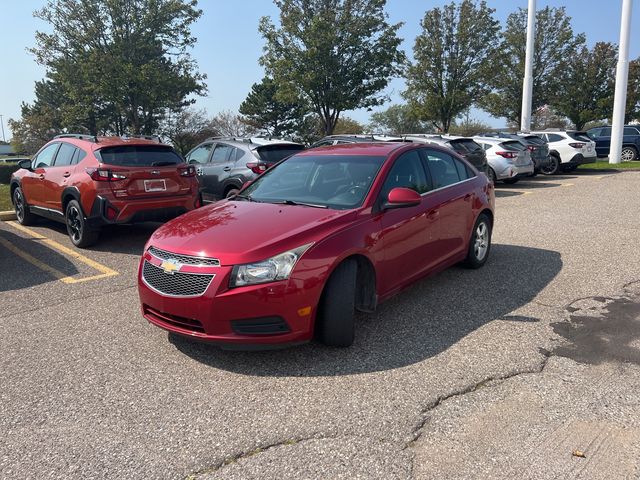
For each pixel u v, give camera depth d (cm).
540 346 405
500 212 1038
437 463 271
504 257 677
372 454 280
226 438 299
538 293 530
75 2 2488
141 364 392
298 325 373
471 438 292
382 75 2236
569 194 1277
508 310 483
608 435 292
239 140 1016
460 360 384
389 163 488
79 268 662
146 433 306
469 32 2494
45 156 876
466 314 475
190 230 418
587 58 3259
